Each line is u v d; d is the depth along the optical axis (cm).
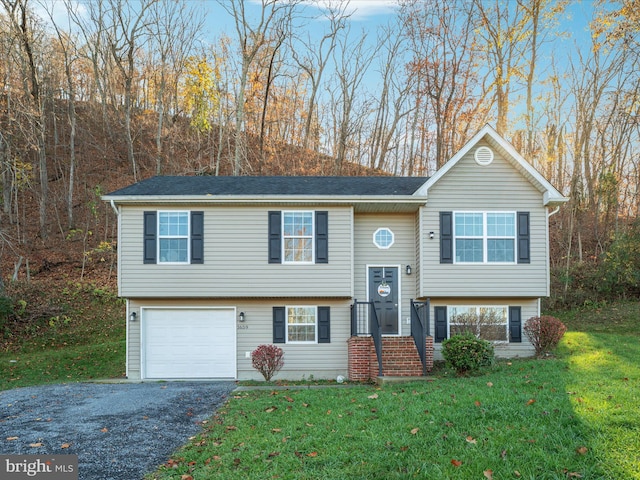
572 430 720
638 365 1216
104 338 2209
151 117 4194
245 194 1638
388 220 1783
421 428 771
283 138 3912
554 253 2883
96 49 3750
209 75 3391
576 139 3159
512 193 1688
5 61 3016
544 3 3112
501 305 1716
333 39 3828
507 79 3234
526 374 1148
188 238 1650
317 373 1677
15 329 2200
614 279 2428
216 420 931
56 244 2980
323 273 1653
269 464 691
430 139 3550
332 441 754
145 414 991
